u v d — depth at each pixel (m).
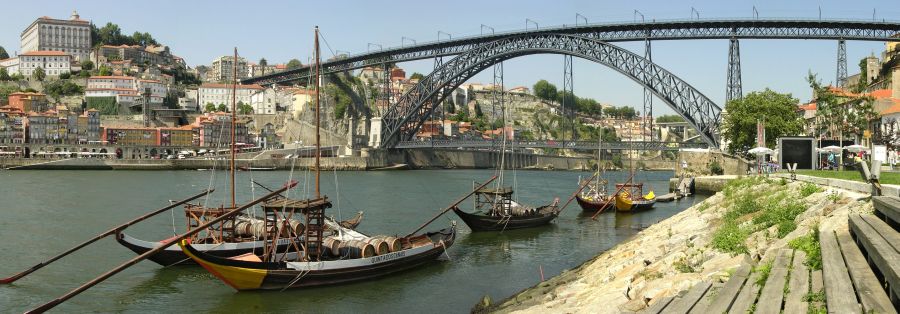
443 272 40.38
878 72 148.25
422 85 196.88
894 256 11.27
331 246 39.56
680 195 92.75
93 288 35.84
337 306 32.50
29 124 198.00
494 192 58.50
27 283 36.88
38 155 181.75
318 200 37.44
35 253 45.75
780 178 47.53
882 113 89.00
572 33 153.25
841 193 27.55
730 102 116.81
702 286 15.87
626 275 24.78
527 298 27.94
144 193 95.31
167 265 40.22
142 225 58.34
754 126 109.00
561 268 41.50
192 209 45.50
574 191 110.75
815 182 37.06
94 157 191.25
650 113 151.38
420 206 80.69
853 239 16.52
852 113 88.62
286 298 33.88
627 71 138.25
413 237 44.25
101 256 44.19
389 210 75.50
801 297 12.27
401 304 32.81
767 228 26.16
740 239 24.48
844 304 10.62
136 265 41.22
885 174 41.50
